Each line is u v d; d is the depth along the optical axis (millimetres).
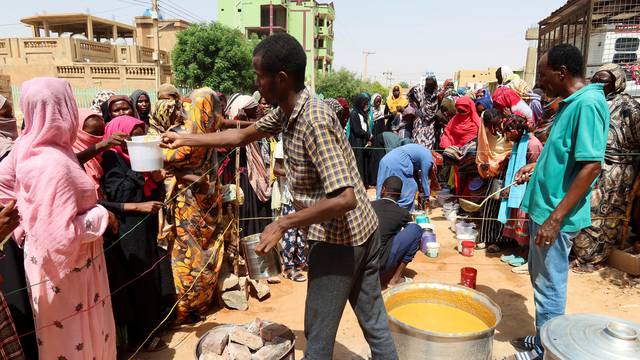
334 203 1773
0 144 2633
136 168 2535
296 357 2992
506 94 5039
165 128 3172
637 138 4098
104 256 2551
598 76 4133
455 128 5914
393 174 4918
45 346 2090
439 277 4402
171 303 3311
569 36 8094
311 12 46719
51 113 1892
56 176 1864
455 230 5797
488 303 2799
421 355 2461
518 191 4445
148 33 38469
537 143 4445
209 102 3283
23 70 24219
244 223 4406
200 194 3244
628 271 4242
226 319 3562
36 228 1882
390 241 3900
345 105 7059
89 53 26969
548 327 1983
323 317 2137
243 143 2549
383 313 2404
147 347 3064
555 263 2639
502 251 5094
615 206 4230
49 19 34219
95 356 2238
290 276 4391
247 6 45344
